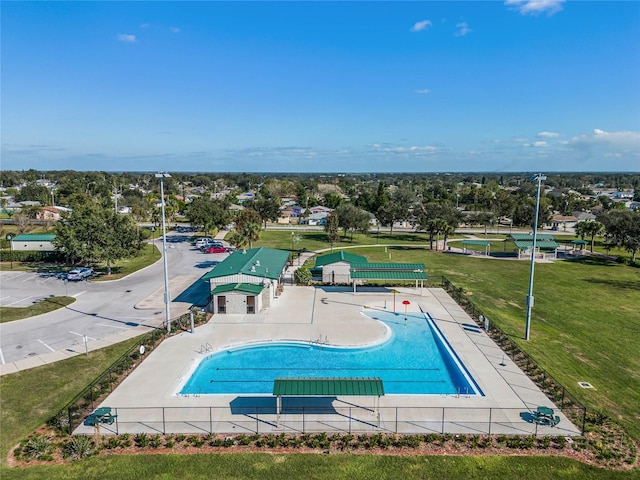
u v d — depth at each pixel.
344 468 18.36
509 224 121.69
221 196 185.50
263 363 29.08
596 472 18.23
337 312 38.94
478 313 37.81
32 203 138.62
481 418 22.06
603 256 70.81
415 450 19.55
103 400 23.47
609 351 30.91
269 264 44.50
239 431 20.84
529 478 17.88
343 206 87.31
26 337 32.69
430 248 77.00
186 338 32.56
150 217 114.06
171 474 17.95
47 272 54.94
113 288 47.09
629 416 22.47
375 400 23.78
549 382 25.62
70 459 18.84
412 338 33.47
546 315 39.09
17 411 22.52
